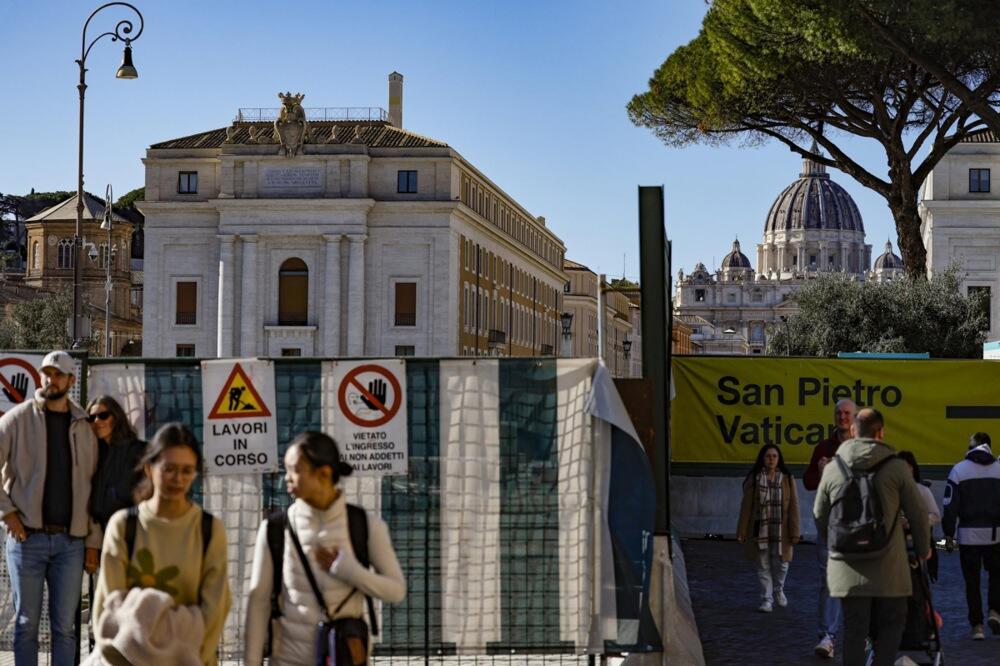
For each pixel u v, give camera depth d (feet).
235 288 276.62
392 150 275.59
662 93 135.85
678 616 39.24
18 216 519.60
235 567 30.30
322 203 271.69
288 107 276.62
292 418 30.48
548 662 33.27
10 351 33.14
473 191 296.71
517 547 29.94
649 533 29.86
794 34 109.91
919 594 33.76
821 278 179.73
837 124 125.90
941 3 89.25
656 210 32.32
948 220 280.72
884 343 167.73
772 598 51.42
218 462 30.37
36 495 28.94
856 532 30.45
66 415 29.53
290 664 20.52
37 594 29.17
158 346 280.31
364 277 273.95
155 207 279.69
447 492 30.07
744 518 48.83
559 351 409.49
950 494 43.65
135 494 22.41
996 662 39.01
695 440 73.46
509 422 30.07
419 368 30.17
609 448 29.86
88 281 394.32
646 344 32.55
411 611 29.89
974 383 72.64
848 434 44.60
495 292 318.04
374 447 30.14
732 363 73.41
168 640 20.67
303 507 20.80
